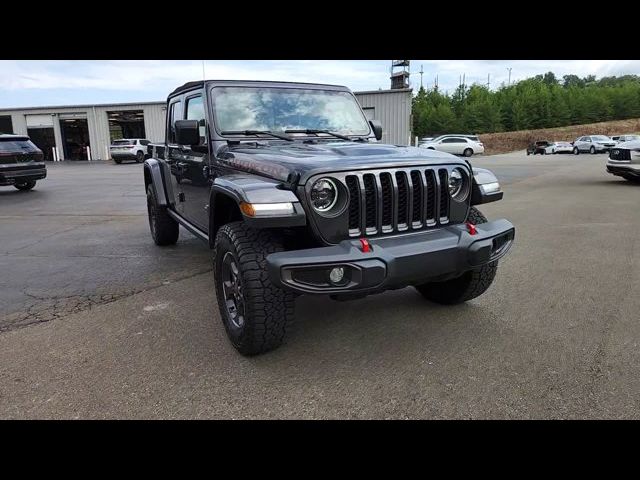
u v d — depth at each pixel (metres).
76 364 3.29
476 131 65.25
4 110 38.78
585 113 73.50
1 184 14.12
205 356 3.37
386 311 4.11
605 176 17.41
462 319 3.92
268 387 2.95
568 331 3.66
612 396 2.77
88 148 38.62
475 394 2.82
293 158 3.27
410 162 3.25
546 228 7.64
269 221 2.87
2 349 3.55
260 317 3.07
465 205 3.50
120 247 6.92
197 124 3.96
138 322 4.03
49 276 5.45
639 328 3.68
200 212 4.67
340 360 3.27
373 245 2.96
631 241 6.60
